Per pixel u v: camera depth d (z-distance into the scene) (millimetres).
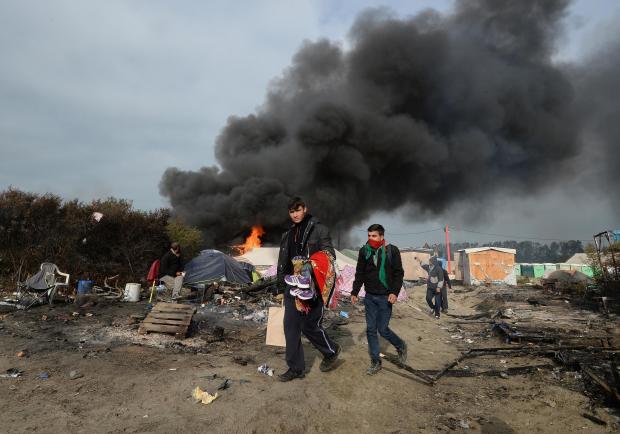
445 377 4582
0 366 4039
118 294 10008
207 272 13039
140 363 4336
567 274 18531
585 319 9133
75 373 3840
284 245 4105
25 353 4520
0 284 9711
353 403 3545
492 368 5008
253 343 5633
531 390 4129
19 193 10828
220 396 3371
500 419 3375
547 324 8406
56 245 10891
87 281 9180
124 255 12414
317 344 4090
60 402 3160
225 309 8547
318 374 4156
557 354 5219
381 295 4410
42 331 5742
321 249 3947
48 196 11156
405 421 3283
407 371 4633
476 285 26922
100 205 12578
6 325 6004
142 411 3041
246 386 3623
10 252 10297
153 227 13320
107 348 4938
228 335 6145
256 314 8094
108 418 2898
